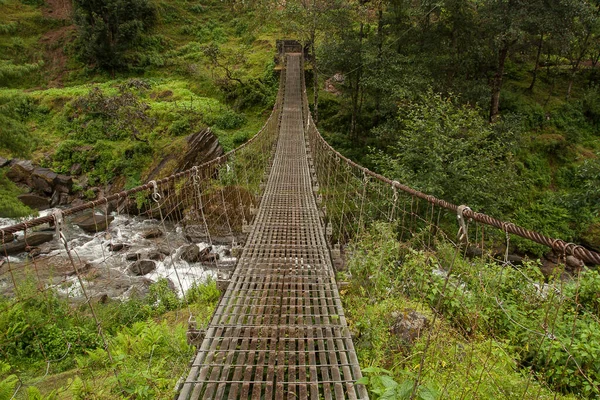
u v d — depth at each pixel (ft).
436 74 45.75
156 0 98.53
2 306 18.22
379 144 51.44
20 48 83.97
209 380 8.77
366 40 52.11
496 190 33.06
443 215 31.22
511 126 41.34
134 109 55.42
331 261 16.16
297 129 50.16
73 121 58.90
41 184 47.98
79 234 37.27
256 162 47.16
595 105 57.47
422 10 43.39
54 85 79.05
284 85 67.26
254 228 20.38
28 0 95.50
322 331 10.72
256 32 93.45
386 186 31.68
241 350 9.71
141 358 12.54
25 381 14.93
